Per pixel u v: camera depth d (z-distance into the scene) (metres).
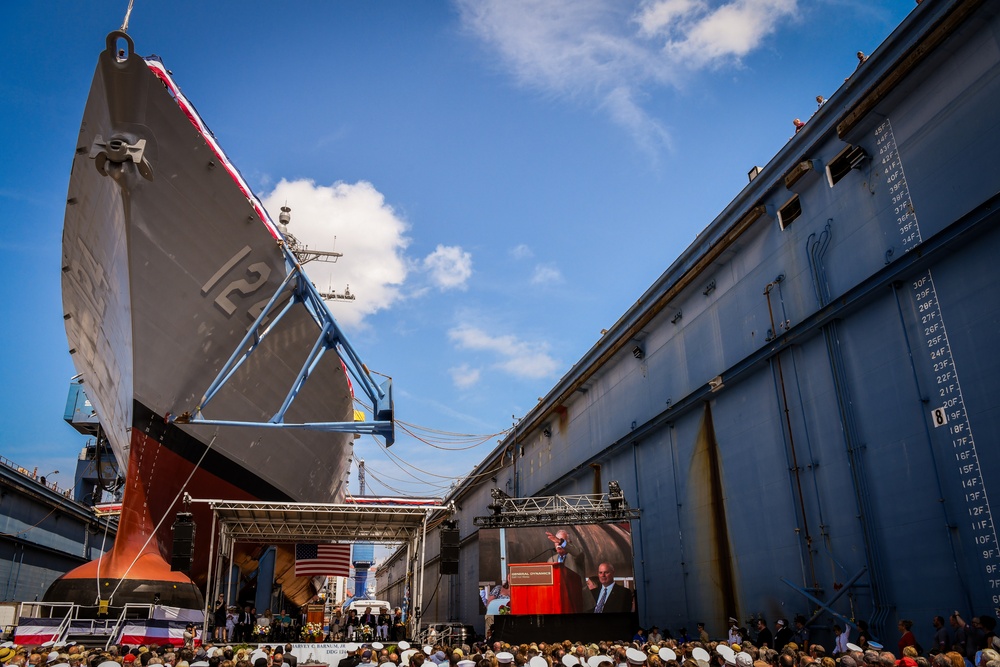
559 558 21.73
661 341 27.44
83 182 19.64
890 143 16.20
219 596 22.95
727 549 21.67
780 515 19.14
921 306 15.07
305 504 22.58
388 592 82.31
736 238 21.69
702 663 9.75
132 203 18.09
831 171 18.22
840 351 17.42
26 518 35.41
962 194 14.17
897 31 16.06
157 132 17.95
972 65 14.17
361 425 21.48
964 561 13.45
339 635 23.50
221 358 22.14
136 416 20.77
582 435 35.34
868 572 15.62
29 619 17.47
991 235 13.59
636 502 28.66
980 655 9.38
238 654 11.51
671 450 26.08
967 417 13.73
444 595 58.84
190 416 20.08
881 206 16.34
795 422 18.89
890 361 15.78
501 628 21.03
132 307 19.44
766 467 20.02
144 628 17.88
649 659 9.45
